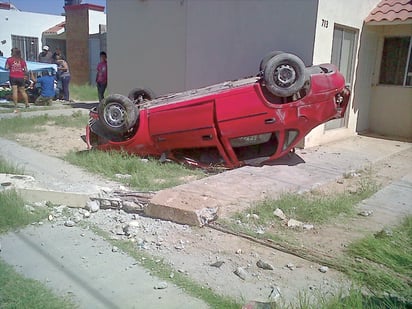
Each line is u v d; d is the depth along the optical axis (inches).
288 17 326.6
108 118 268.5
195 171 261.4
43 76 600.4
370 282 133.3
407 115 405.1
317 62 318.7
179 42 441.1
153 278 134.6
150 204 183.8
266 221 178.5
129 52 507.2
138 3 481.4
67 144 336.5
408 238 163.3
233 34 376.5
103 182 232.7
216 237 164.2
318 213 187.3
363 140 384.5
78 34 914.7
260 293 127.4
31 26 1038.4
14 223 169.6
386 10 384.8
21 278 129.6
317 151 325.1
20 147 322.0
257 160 267.6
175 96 289.0
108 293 125.2
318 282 133.8
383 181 253.8
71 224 174.4
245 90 248.2
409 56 397.1
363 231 172.7
